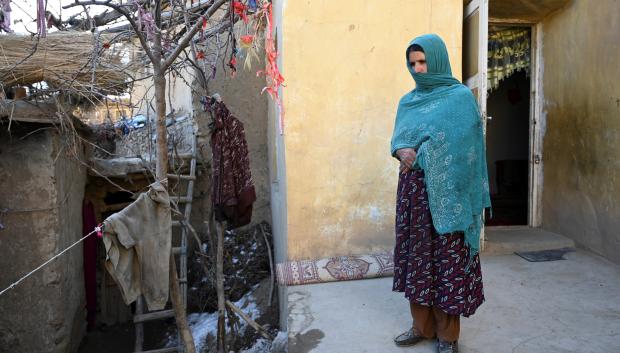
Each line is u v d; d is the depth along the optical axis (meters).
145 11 3.28
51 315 4.96
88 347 6.08
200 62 5.88
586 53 4.21
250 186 4.59
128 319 6.79
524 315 2.96
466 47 4.36
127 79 4.41
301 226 3.82
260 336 5.46
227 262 6.63
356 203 3.86
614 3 3.85
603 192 4.02
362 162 3.85
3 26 3.97
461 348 2.56
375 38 3.82
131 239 2.49
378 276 3.64
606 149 3.98
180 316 3.20
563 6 4.52
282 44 3.78
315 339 2.74
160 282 2.62
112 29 4.46
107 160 6.45
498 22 4.89
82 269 6.19
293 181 3.80
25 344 4.95
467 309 2.27
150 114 7.76
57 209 5.00
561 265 3.90
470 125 2.26
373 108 3.84
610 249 3.96
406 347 2.61
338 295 3.35
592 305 3.10
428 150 2.27
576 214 4.41
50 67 4.04
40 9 2.69
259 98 7.08
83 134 6.04
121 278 2.49
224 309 4.89
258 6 3.35
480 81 4.01
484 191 2.34
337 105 3.81
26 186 4.88
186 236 6.00
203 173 6.92
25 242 4.92
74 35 4.13
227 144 4.44
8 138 4.85
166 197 2.67
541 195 4.99
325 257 3.84
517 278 3.61
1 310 4.89
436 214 2.25
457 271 2.28
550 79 4.77
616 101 3.84
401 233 2.44
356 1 3.79
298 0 3.74
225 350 4.93
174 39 4.04
